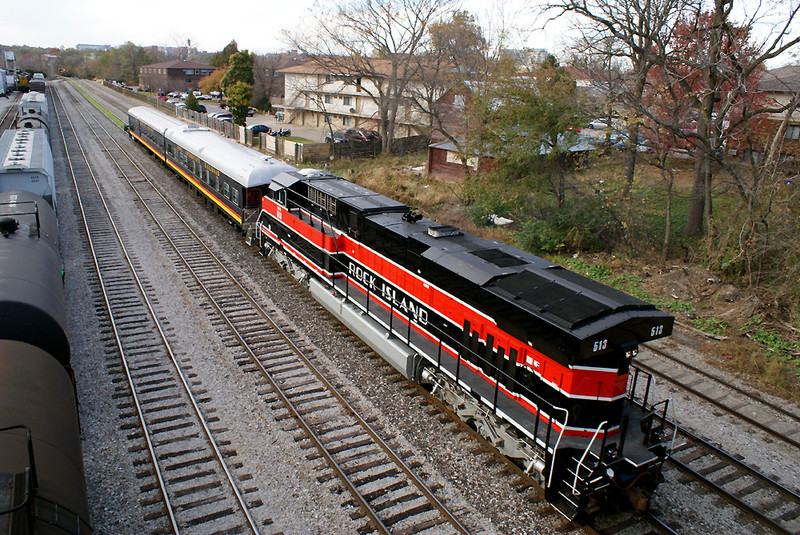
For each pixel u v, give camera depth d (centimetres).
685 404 1131
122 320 1371
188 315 1421
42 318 873
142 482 829
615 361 762
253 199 2005
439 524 777
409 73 4000
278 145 4009
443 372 1012
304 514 782
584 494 734
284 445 932
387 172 3189
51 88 10150
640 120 1661
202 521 758
